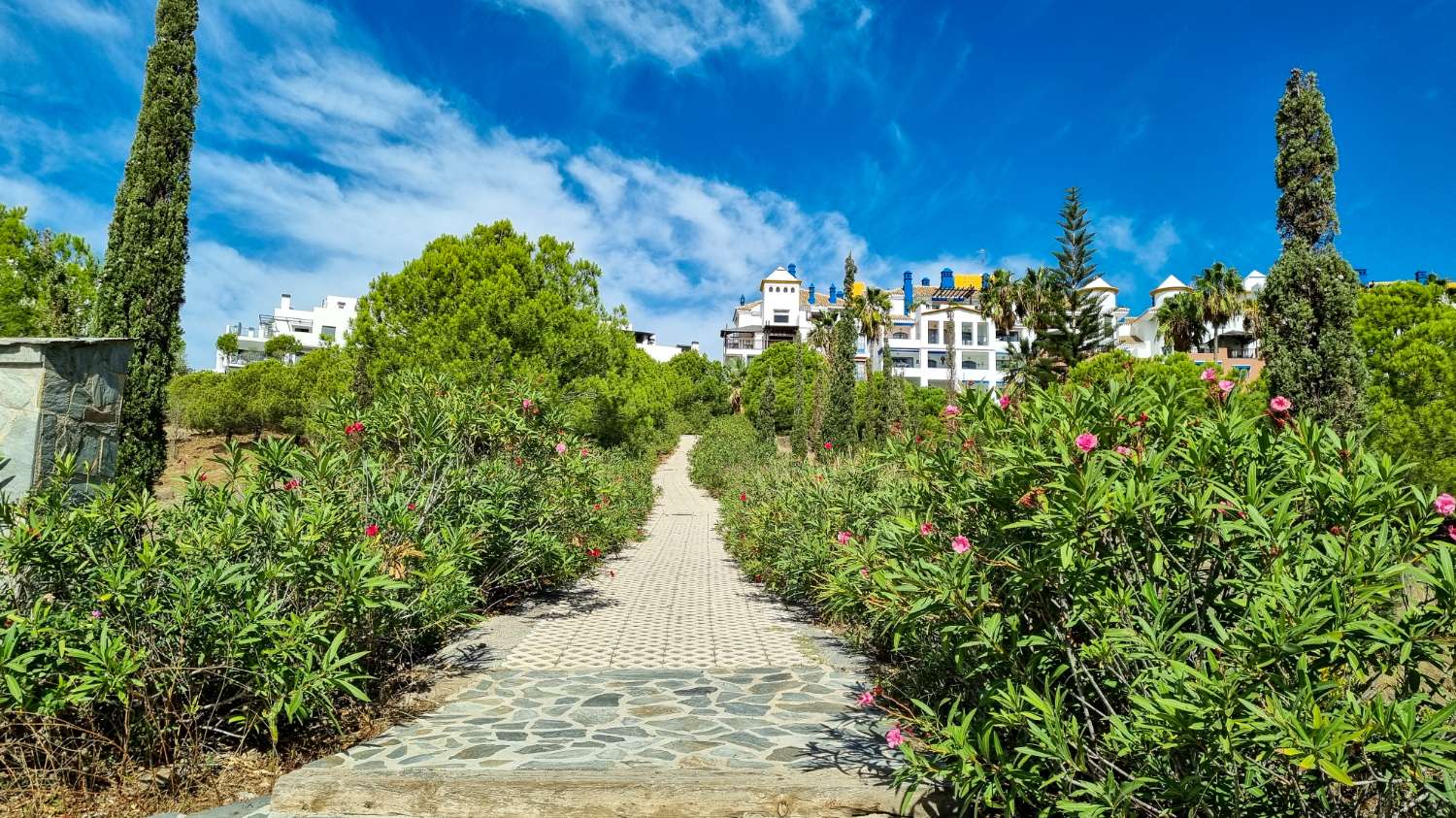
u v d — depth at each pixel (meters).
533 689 5.06
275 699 3.62
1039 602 2.71
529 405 7.82
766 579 9.73
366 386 17.31
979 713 3.12
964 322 60.03
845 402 28.25
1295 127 11.20
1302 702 1.90
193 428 36.91
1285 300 11.00
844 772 3.52
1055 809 2.49
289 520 3.89
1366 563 2.14
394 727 4.26
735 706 4.68
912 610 2.79
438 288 17.16
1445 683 2.11
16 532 3.31
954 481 3.17
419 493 6.35
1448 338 13.80
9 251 18.14
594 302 20.00
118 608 3.35
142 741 3.42
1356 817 2.07
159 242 8.10
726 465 26.42
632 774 3.45
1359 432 2.60
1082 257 30.41
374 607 4.19
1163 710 2.06
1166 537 2.55
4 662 2.94
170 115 8.29
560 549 7.70
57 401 5.30
